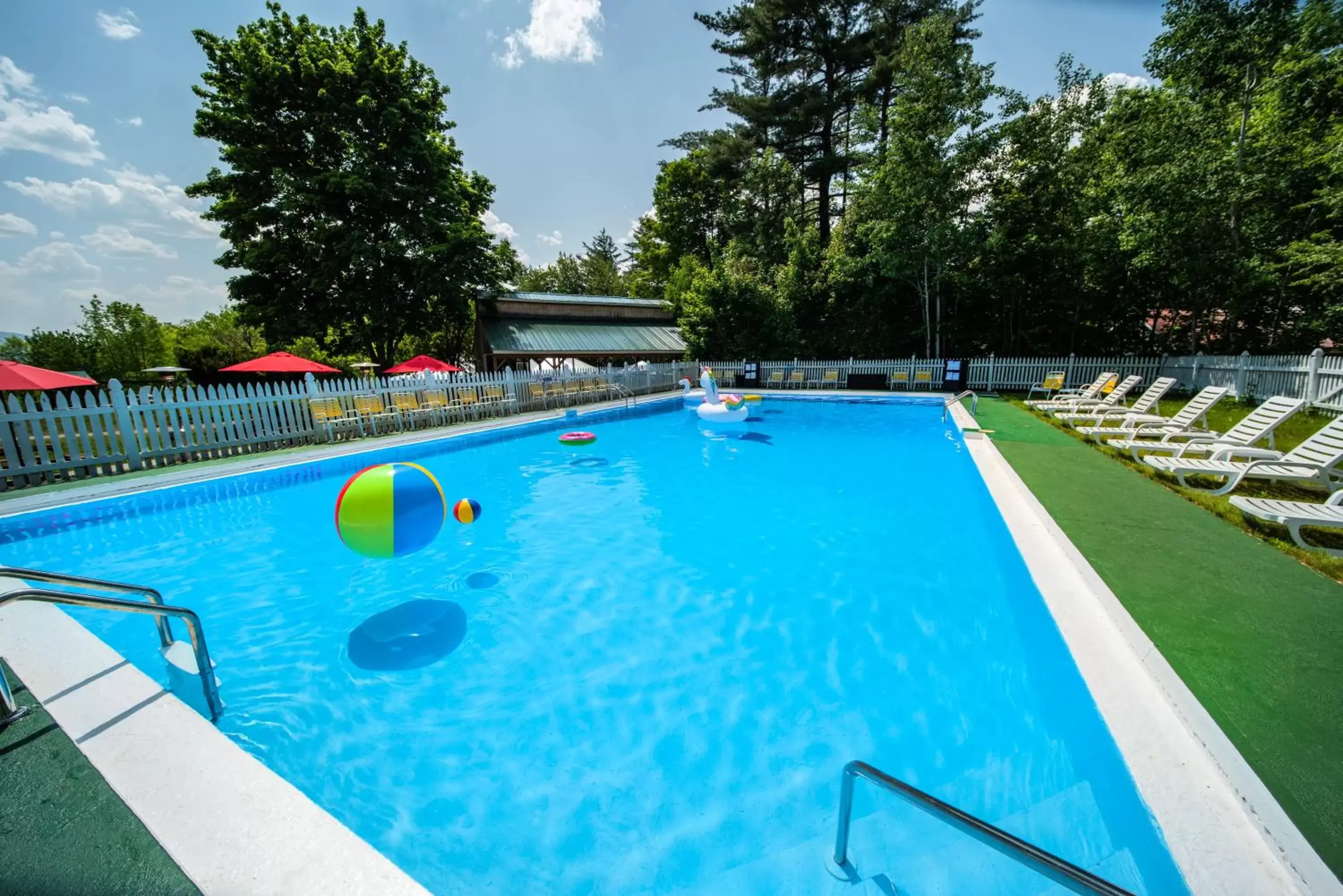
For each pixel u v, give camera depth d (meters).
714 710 3.52
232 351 26.66
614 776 2.98
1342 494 4.94
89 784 2.31
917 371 21.67
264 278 24.41
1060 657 3.60
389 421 13.41
